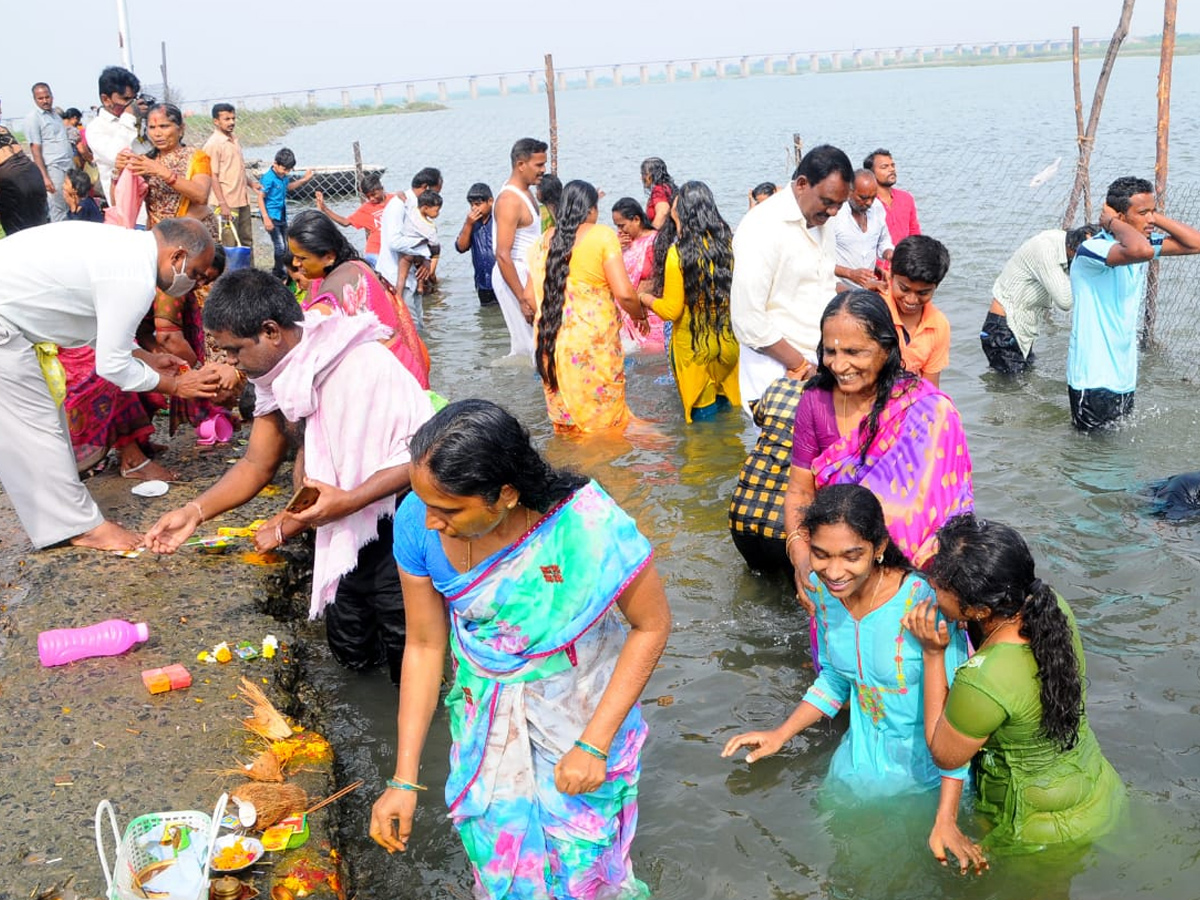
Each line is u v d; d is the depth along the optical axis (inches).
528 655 118.6
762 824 144.6
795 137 591.5
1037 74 3171.8
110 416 228.5
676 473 259.6
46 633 167.8
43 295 184.5
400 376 161.0
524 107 2466.8
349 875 137.1
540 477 110.0
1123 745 154.1
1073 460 257.1
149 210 323.6
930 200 663.1
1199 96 1711.4
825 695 154.7
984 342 327.3
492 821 122.1
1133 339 269.4
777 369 246.7
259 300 150.6
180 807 135.9
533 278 312.3
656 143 1280.8
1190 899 126.7
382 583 171.0
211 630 177.5
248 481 171.5
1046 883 130.7
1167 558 206.2
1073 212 449.1
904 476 154.0
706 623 193.9
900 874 134.6
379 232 504.1
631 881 130.3
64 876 123.9
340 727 169.0
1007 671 129.8
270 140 1475.1
